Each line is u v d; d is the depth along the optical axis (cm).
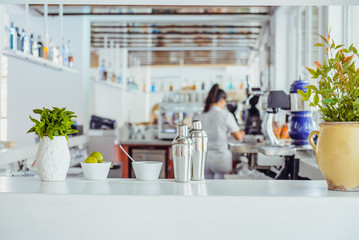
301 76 328
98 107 859
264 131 393
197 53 1013
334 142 169
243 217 159
